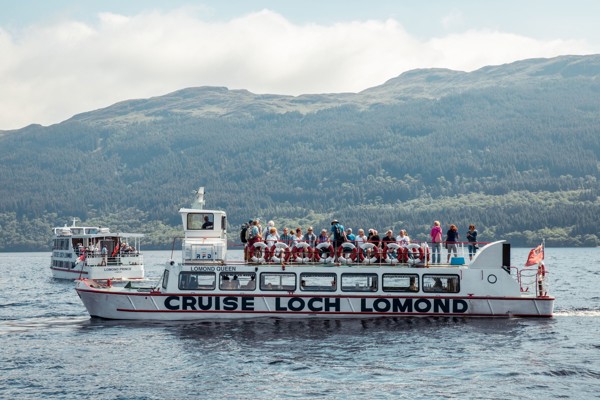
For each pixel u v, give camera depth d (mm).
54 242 98562
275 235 43219
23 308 58188
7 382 30141
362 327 40188
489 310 42656
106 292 43312
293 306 42250
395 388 28891
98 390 28891
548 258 196250
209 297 42438
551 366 32219
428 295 42469
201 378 30375
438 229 43719
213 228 45000
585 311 50500
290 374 30859
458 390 28641
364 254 43312
